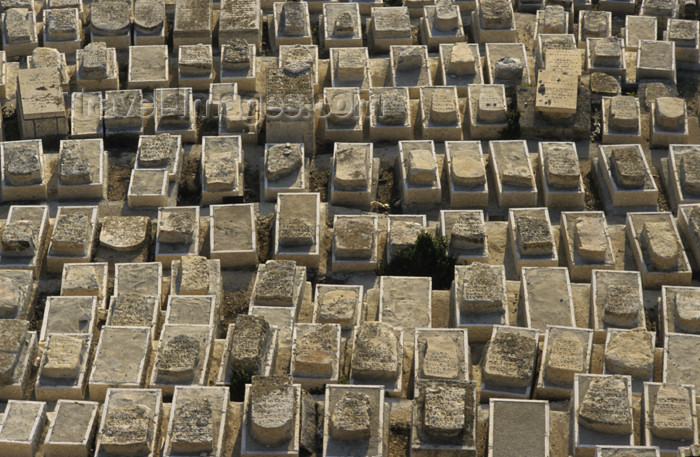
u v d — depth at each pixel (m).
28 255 36.03
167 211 37.62
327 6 49.09
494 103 42.41
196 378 31.53
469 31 49.28
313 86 43.41
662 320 33.84
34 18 48.03
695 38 46.66
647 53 45.66
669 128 41.94
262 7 50.59
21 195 39.03
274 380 29.78
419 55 45.19
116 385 31.03
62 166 39.12
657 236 36.00
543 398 31.28
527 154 40.12
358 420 28.91
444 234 37.19
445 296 35.16
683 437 29.02
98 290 34.78
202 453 28.69
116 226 37.12
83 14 49.47
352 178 39.00
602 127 42.47
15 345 31.55
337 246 36.47
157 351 32.06
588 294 35.00
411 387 31.66
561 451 29.28
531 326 33.62
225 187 39.22
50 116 41.78
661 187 40.47
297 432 29.19
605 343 32.47
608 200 39.31
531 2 50.66
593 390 29.64
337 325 32.56
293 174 39.66
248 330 32.06
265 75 45.41
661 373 31.86
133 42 47.56
